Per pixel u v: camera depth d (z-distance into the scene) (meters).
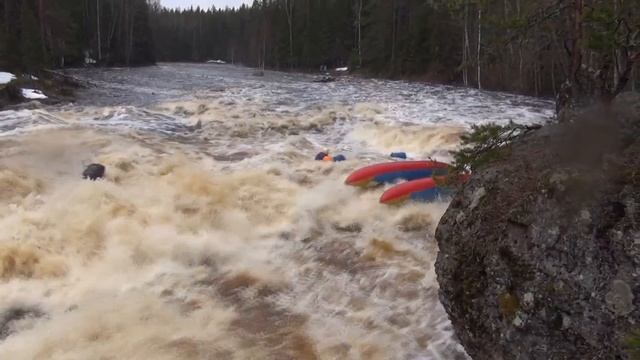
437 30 36.41
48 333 4.76
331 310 5.13
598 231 2.65
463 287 3.34
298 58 55.59
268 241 6.83
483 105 20.53
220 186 8.73
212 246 6.57
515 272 2.97
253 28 70.75
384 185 8.53
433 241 6.54
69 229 6.81
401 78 39.47
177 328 4.83
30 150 10.55
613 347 2.49
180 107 18.86
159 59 84.69
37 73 26.45
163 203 7.87
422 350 4.39
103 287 5.64
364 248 6.45
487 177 3.50
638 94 3.20
